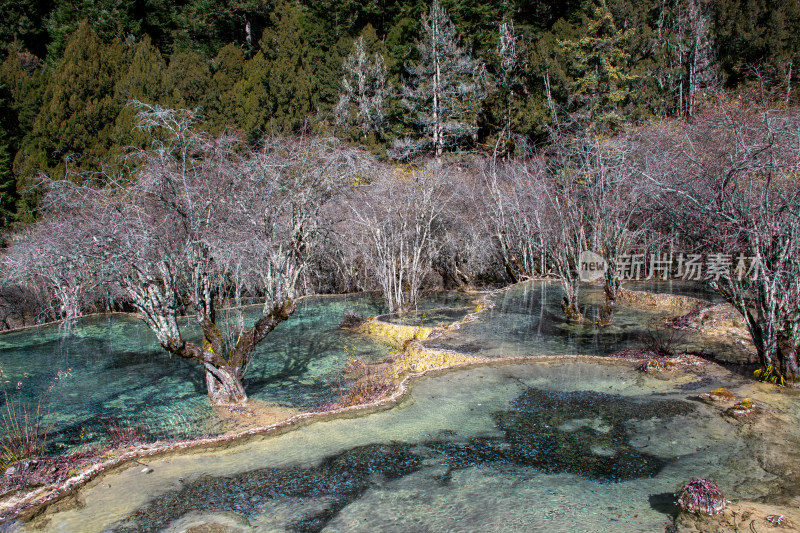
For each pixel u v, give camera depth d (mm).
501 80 29297
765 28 23641
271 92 26312
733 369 7602
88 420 7344
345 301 17562
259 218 7914
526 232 19141
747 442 5156
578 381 7512
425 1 34531
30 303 15273
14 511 4367
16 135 27016
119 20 34125
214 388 7922
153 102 24094
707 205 7285
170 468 5160
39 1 36625
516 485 4586
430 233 17531
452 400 6887
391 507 4266
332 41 34438
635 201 11539
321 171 8445
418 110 29688
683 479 4535
